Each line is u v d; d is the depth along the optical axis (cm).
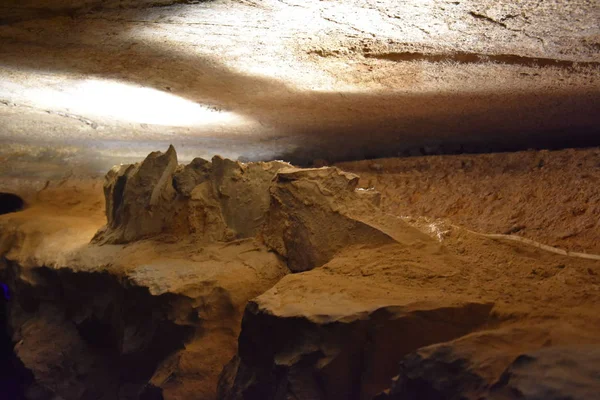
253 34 336
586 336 204
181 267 391
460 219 546
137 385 402
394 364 243
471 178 591
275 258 388
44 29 331
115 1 296
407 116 529
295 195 386
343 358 246
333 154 732
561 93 427
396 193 621
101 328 458
